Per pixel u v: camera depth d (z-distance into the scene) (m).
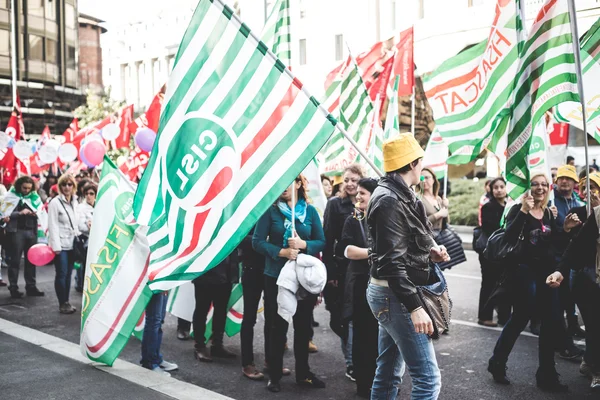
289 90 4.37
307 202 5.56
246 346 5.77
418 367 3.63
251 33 4.37
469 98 8.02
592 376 5.49
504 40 7.34
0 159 13.62
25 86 43.75
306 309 5.32
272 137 4.35
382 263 3.50
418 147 3.76
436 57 22.72
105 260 5.74
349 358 5.68
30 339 6.57
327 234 5.69
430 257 3.87
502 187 7.42
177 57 4.36
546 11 5.87
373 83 10.18
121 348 5.61
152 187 4.40
